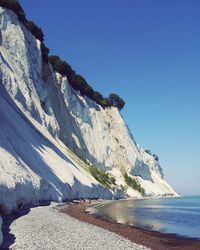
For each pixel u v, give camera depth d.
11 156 44.84
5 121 57.53
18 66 89.44
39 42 104.00
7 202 31.88
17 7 99.31
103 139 136.88
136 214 53.72
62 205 54.75
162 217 49.62
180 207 76.06
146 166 161.00
